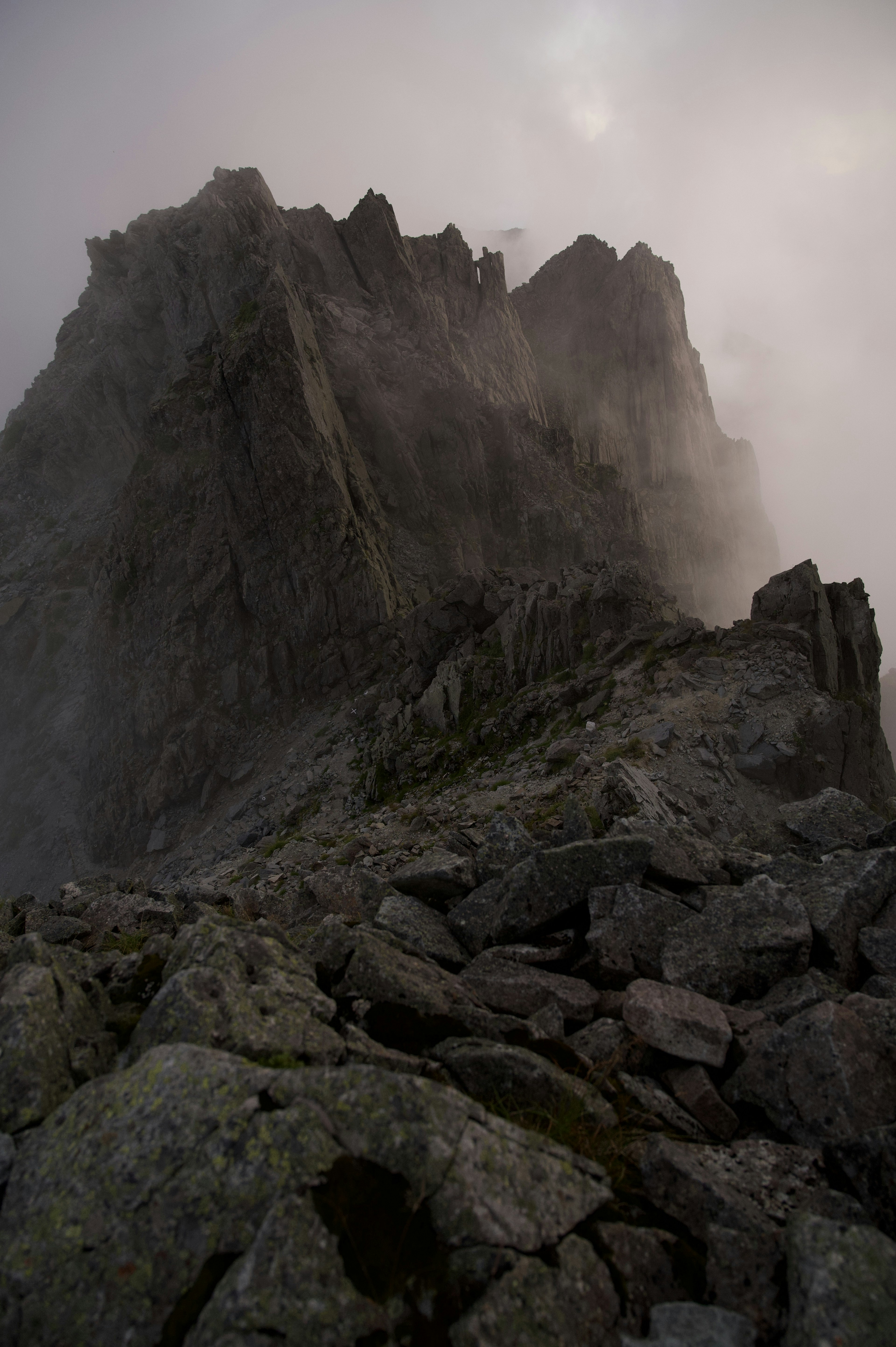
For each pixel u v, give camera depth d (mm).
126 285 123562
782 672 28438
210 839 56750
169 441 88312
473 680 46312
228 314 106938
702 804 22812
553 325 180000
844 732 25500
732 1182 4176
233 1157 3365
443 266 133500
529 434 122938
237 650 78500
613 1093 4801
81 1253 3139
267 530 80438
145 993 5773
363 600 76250
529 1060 4621
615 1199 3799
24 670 111125
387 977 5570
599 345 175125
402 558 88812
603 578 42250
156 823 73625
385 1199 3266
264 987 5055
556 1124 4281
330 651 75562
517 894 6898
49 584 120000
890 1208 3799
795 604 31641
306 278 112312
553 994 5852
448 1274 3072
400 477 96625
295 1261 2977
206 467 84875
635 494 159000
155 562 83812
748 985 5930
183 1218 3199
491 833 8586
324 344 97188
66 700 102625
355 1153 3406
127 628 84625
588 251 182375
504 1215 3299
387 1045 5141
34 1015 4543
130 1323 2932
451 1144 3490
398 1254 3100
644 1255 3459
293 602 77875
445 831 23406
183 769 73250
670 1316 3082
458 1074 4730
